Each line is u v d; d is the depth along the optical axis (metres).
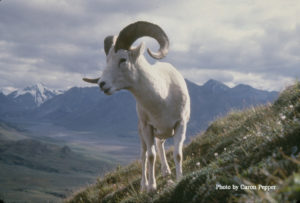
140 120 6.79
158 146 7.94
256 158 4.24
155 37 6.29
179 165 6.25
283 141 4.12
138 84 6.14
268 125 5.40
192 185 4.66
